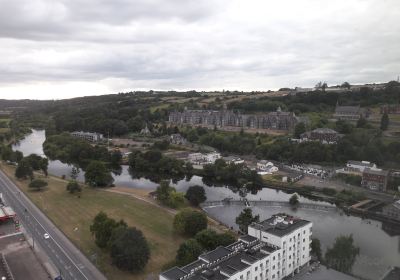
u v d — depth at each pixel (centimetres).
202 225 17800
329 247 17038
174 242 17350
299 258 14700
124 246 14112
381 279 13688
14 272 14338
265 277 12900
